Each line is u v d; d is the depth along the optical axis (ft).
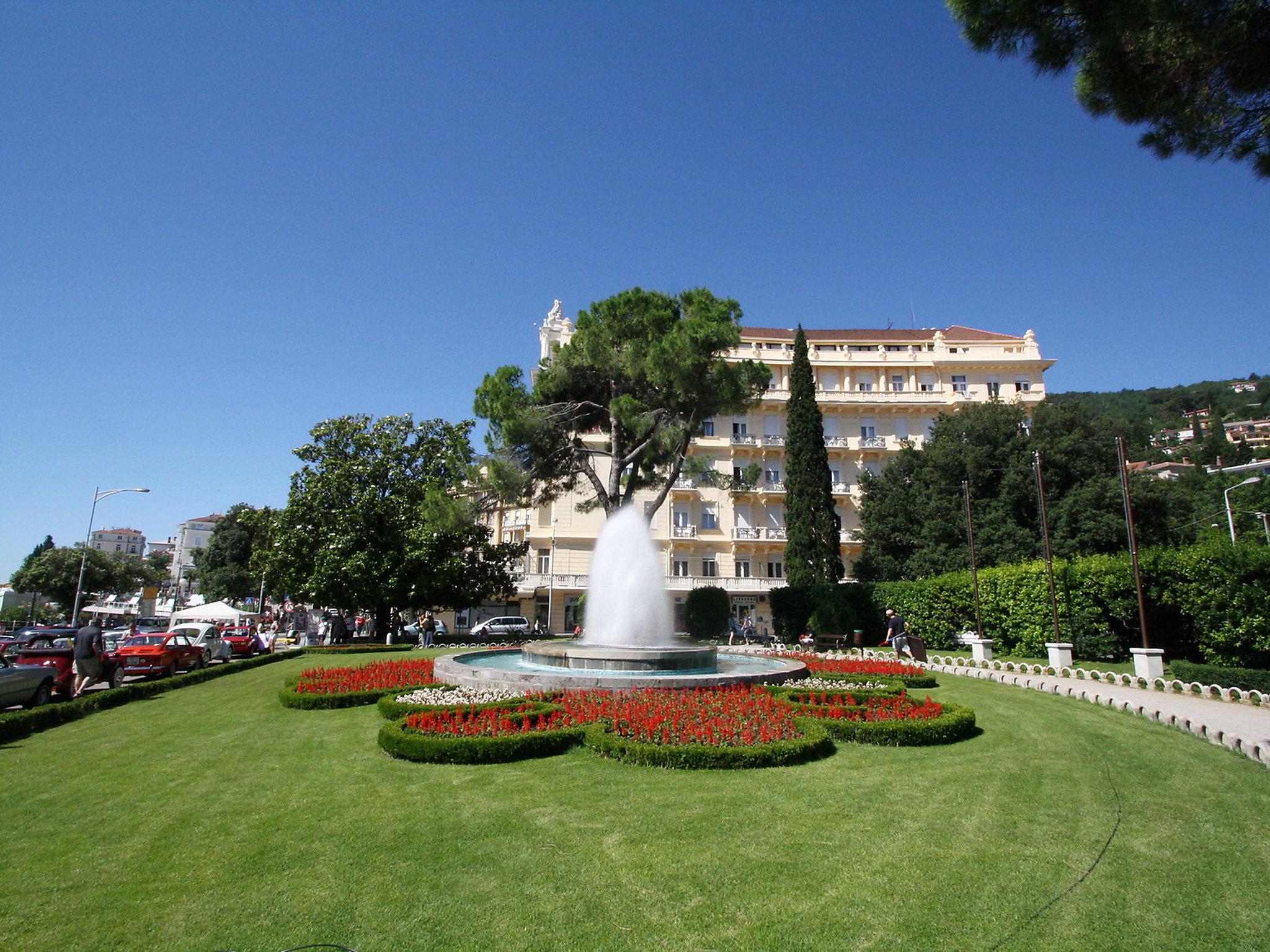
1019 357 165.99
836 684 48.67
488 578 118.83
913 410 161.58
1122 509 117.08
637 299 80.84
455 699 41.93
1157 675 54.85
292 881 18.51
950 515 127.65
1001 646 87.56
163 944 15.43
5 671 45.52
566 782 27.55
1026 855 20.36
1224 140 27.86
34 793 26.30
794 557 124.16
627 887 18.21
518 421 76.43
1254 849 20.94
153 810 24.27
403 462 116.26
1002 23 28.07
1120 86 28.04
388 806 24.54
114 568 233.96
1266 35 24.57
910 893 17.90
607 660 48.70
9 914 16.72
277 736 36.63
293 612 177.47
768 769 29.45
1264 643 57.36
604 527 64.64
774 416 162.50
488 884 18.34
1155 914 16.96
